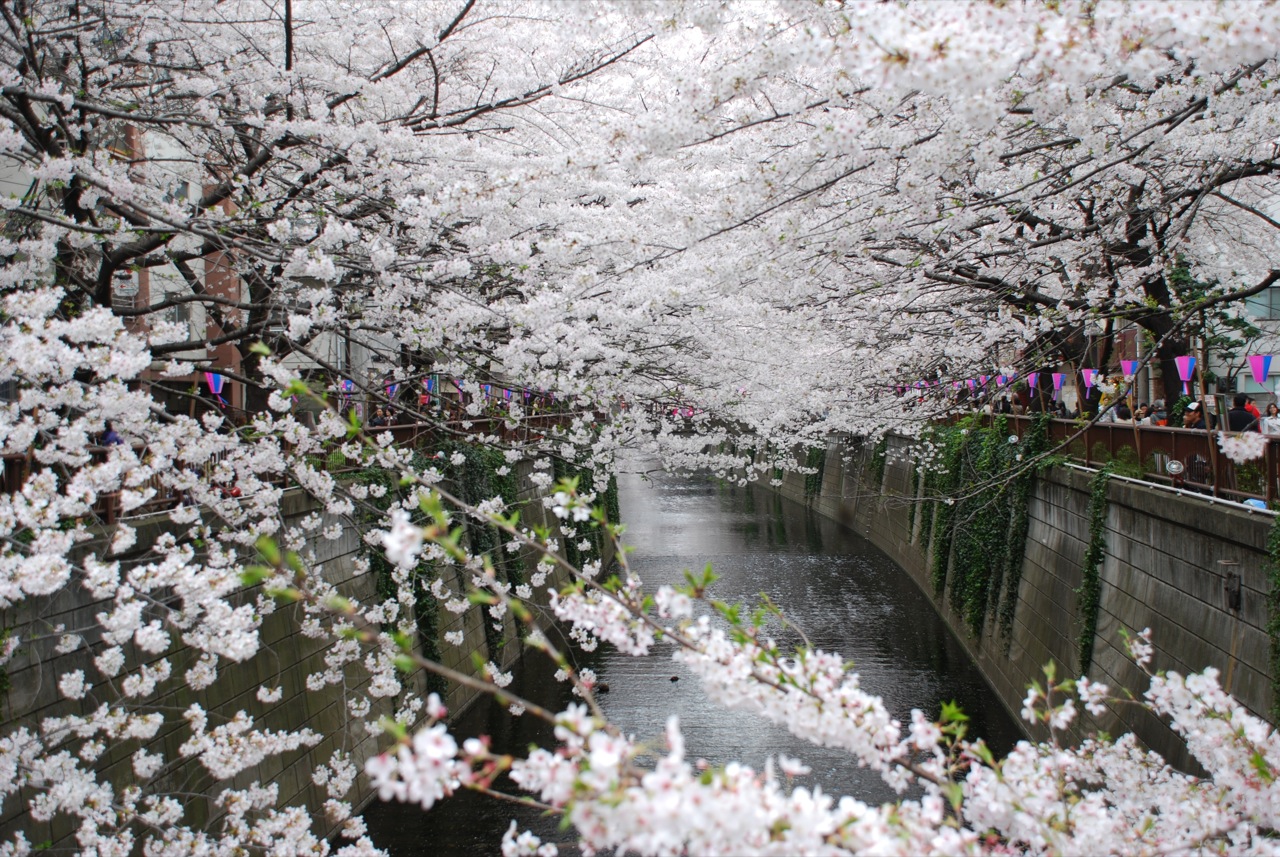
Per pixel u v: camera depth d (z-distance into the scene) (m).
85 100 7.79
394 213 8.09
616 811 2.14
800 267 7.75
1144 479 10.12
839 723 3.00
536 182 6.35
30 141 7.64
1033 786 3.32
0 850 5.21
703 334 10.43
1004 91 4.89
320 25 8.51
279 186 9.53
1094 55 3.36
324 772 8.70
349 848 6.04
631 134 4.62
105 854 5.46
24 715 6.13
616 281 8.65
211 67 8.27
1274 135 7.09
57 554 4.88
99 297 7.58
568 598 3.04
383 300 7.84
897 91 5.24
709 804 2.11
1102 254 9.85
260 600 7.95
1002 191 8.02
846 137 4.64
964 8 3.30
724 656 3.05
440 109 10.18
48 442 6.48
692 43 8.99
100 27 8.48
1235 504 7.88
